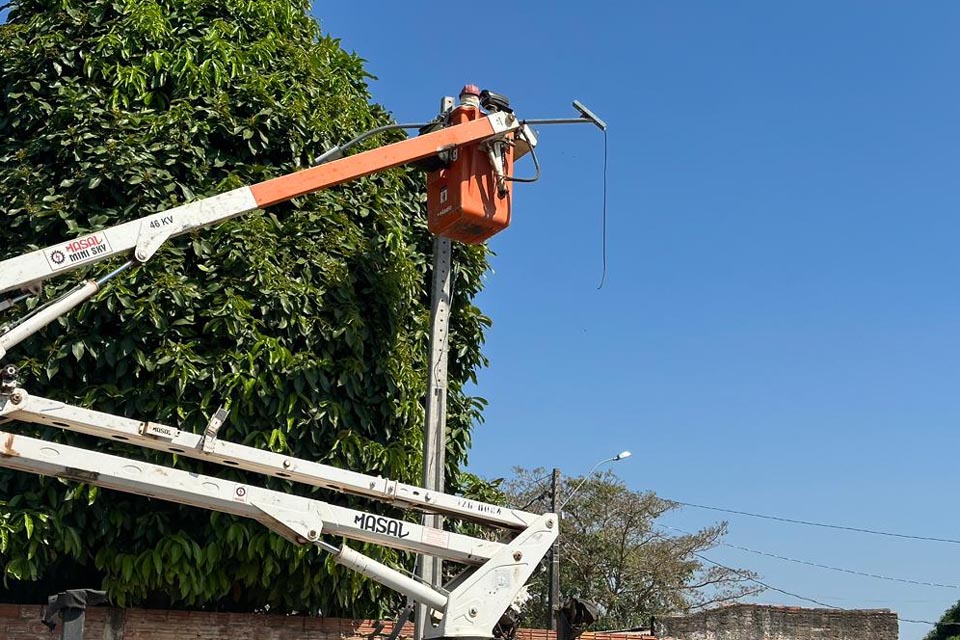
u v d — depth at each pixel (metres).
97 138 9.55
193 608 10.09
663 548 38.47
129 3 10.38
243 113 10.33
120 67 9.97
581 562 37.78
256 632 9.80
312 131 10.49
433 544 7.80
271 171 10.12
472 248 12.19
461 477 11.86
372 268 10.33
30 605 9.14
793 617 31.36
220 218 7.55
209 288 9.29
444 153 8.96
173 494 7.08
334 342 9.82
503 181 9.29
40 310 6.84
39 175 9.58
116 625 9.13
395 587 7.62
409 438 10.28
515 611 7.99
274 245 9.71
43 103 9.84
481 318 12.32
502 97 9.55
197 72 10.15
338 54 11.98
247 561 9.38
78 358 8.77
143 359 8.96
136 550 9.08
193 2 10.74
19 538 8.57
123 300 8.84
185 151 9.72
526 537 8.07
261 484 9.38
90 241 6.94
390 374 10.06
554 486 25.84
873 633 31.64
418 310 11.05
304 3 12.18
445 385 9.81
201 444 7.21
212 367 9.08
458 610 7.66
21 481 8.85
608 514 38.47
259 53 10.66
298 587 9.86
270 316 9.48
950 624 40.16
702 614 30.77
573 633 8.41
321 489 9.62
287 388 9.38
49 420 6.80
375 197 10.71
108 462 6.89
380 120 12.13
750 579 38.94
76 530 8.82
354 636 10.32
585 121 9.64
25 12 10.91
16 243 9.45
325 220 10.12
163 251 9.23
